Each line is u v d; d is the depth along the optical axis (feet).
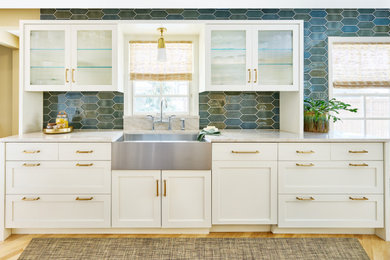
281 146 7.14
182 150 7.09
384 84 9.41
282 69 8.24
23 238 7.04
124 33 9.20
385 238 7.04
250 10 9.41
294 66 8.14
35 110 8.85
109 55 8.16
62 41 8.12
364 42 9.43
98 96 9.47
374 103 9.78
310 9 9.45
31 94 8.55
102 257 6.20
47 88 8.07
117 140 7.64
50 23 7.98
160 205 7.15
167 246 6.68
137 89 9.72
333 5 9.02
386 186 7.08
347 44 9.47
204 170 7.13
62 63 8.14
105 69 8.17
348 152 7.12
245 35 8.15
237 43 8.18
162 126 9.43
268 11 9.43
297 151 7.09
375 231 7.39
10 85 10.91
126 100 9.46
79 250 6.47
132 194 7.13
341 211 7.19
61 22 7.98
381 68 9.47
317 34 9.44
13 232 7.26
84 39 8.11
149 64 9.38
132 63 9.34
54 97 9.39
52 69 8.14
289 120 8.83
